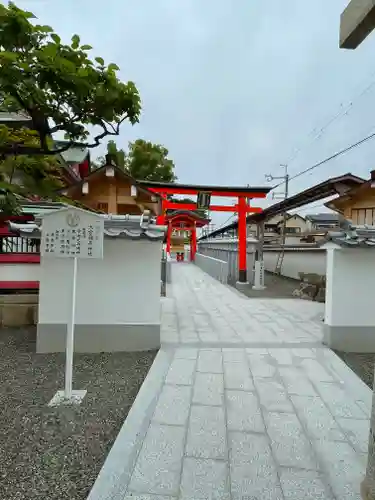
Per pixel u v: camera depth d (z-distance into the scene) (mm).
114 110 3613
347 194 9016
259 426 2734
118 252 4543
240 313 7340
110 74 3459
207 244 25234
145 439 2502
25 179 5129
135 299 4590
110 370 3881
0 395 3188
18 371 3811
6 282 6000
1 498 1887
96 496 1915
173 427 2688
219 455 2334
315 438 2574
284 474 2148
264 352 4629
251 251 13781
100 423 2723
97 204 8367
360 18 1370
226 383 3582
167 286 11750
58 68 2928
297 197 10250
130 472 2129
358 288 4820
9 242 6234
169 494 1951
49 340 4477
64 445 2410
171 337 5324
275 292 10641
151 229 4438
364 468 2221
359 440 2557
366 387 3533
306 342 5125
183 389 3408
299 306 8234
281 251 15438
